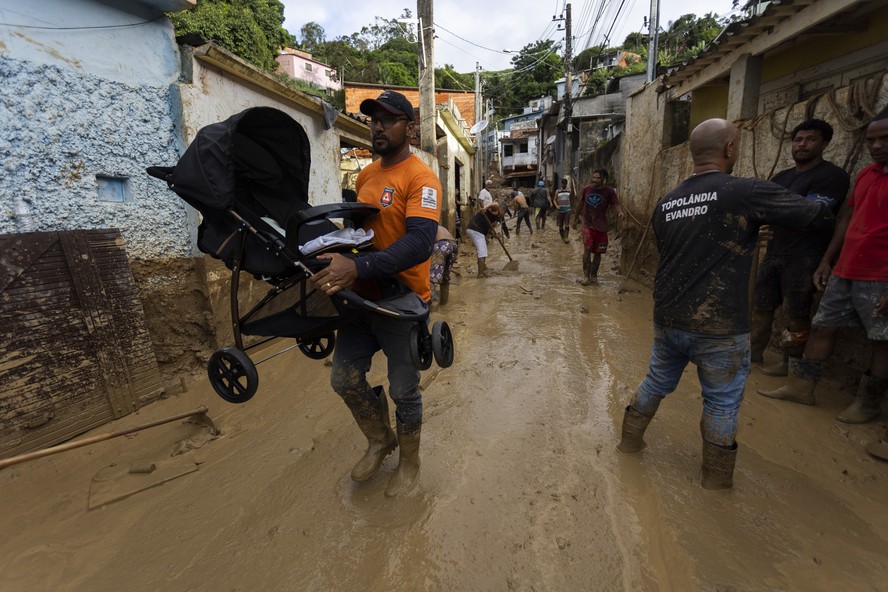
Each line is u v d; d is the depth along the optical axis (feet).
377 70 140.67
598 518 7.80
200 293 14.40
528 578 6.67
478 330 18.29
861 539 7.20
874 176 9.34
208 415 11.93
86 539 7.79
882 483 8.48
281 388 13.51
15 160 10.23
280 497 8.65
